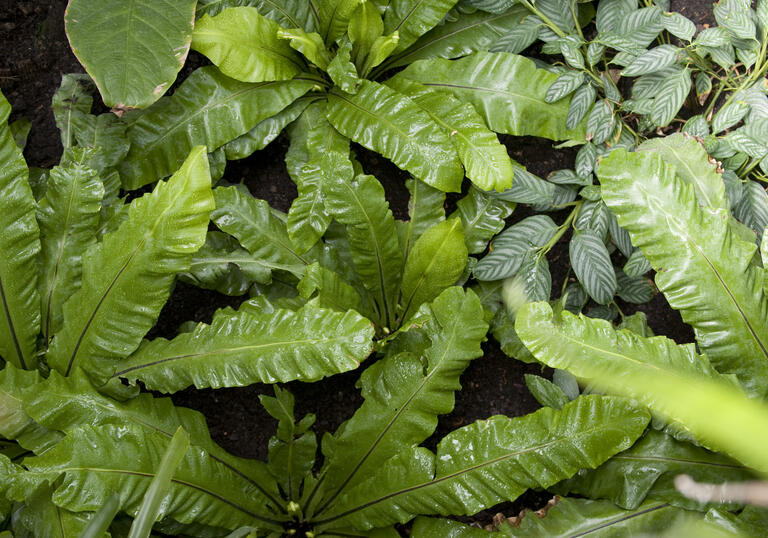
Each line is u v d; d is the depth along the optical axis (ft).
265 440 6.28
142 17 5.79
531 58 6.47
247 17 6.02
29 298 5.82
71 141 6.09
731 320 5.62
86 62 5.71
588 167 6.11
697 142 5.90
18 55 6.42
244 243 6.05
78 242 5.90
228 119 6.17
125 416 5.73
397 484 5.76
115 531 5.65
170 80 5.77
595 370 5.57
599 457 5.64
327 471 5.94
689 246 5.62
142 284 5.64
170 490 5.59
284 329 5.67
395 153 6.09
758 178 6.27
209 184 5.51
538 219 6.12
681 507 5.74
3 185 5.70
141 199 5.58
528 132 6.22
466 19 6.40
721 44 6.02
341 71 6.12
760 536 5.58
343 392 6.31
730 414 3.37
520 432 5.69
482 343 6.35
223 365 5.70
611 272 5.98
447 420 6.31
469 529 5.78
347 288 6.00
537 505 6.20
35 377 5.72
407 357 5.87
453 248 5.90
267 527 5.90
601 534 5.75
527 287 6.04
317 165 6.06
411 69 6.34
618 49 6.07
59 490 5.45
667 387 3.61
